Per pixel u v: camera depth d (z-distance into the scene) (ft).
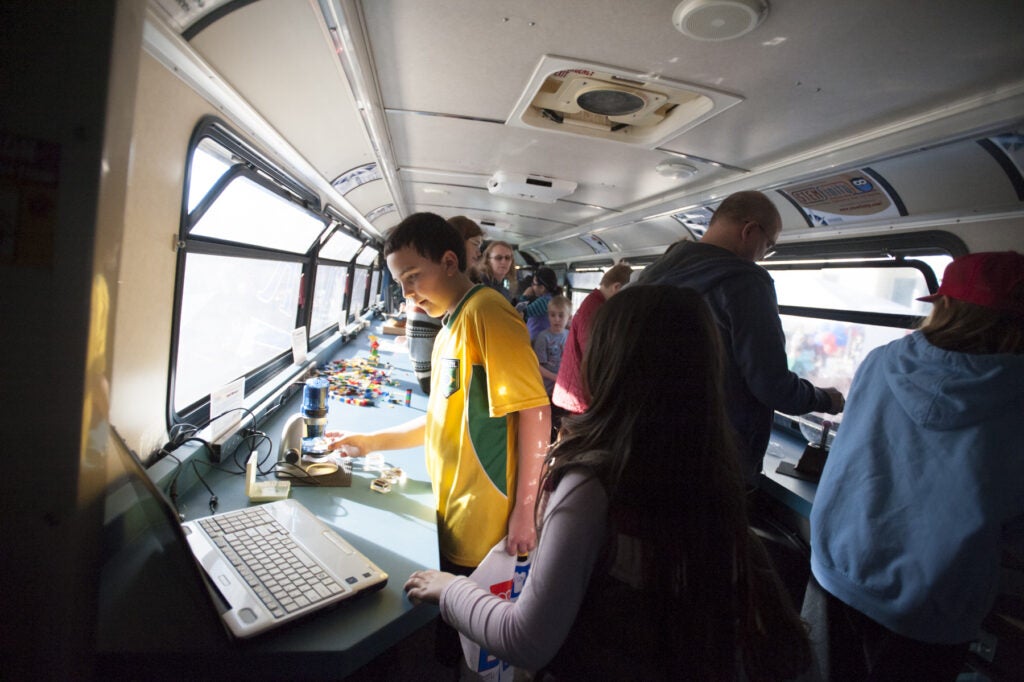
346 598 3.27
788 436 11.07
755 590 2.53
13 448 2.16
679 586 2.28
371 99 8.13
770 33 5.40
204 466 5.28
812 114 7.34
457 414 4.64
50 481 2.19
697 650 2.26
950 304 4.41
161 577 3.25
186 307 5.62
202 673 2.82
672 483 2.34
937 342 4.37
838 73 6.11
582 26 5.66
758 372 5.42
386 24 6.02
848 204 9.57
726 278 5.57
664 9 5.14
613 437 2.48
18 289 2.09
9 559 2.20
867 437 4.57
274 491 4.81
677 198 13.25
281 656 2.86
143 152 4.00
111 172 2.13
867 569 4.30
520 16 5.60
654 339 2.46
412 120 9.53
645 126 9.14
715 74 6.46
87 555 2.33
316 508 4.71
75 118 2.05
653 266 6.45
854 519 4.47
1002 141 6.41
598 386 2.61
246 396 7.68
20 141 2.04
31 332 2.11
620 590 2.33
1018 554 3.92
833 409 6.13
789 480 8.29
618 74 6.72
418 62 7.02
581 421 2.67
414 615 3.32
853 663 4.61
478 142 10.68
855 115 7.22
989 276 4.16
